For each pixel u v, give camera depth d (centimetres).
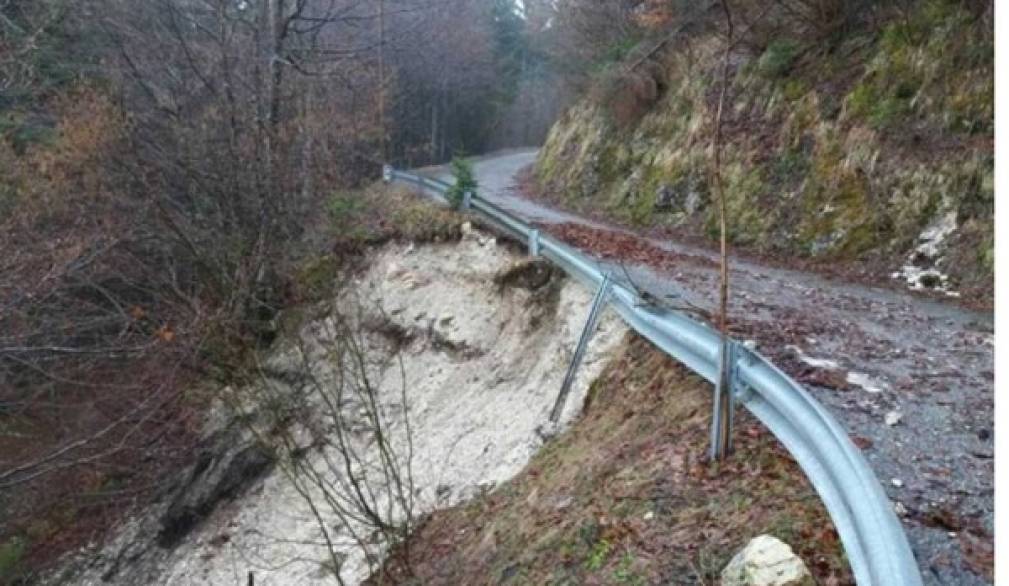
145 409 1342
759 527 360
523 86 5900
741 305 847
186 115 1658
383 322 1313
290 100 1823
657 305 647
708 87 1769
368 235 1554
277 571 912
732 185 1518
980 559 324
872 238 1174
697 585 337
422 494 825
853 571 290
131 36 1722
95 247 1266
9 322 1054
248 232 1532
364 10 2562
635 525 409
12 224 1174
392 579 621
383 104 2419
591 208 2041
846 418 484
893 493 383
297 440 1117
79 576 1195
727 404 442
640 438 540
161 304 1462
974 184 1063
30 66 1309
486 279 1184
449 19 3988
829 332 724
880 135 1250
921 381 564
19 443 1342
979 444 443
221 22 1590
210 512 1149
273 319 1469
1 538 1276
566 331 891
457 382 1066
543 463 667
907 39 1295
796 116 1459
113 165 1516
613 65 2233
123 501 1280
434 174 3034
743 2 1520
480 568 526
